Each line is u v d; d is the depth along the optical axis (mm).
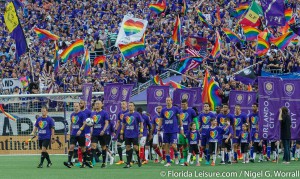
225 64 96938
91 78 104000
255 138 77312
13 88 107875
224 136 74562
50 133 71500
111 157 74812
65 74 110312
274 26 108938
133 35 100688
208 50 106562
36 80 111188
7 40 125250
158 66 107812
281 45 95062
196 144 71750
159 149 77188
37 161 81812
